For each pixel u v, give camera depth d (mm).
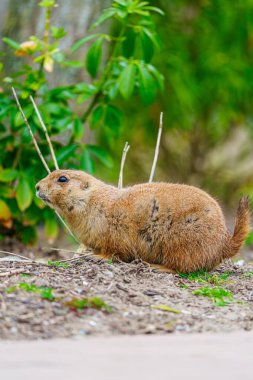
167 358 6676
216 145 24891
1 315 7863
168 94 21875
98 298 8445
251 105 23031
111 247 10609
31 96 13094
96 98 14188
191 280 10180
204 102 22688
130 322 8031
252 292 9789
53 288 8852
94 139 18859
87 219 10711
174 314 8469
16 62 16250
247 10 20938
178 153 24609
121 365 6426
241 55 21781
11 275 9391
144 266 10344
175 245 10336
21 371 6203
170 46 21125
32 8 16516
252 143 25078
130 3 13109
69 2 16516
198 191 10609
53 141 14383
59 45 16438
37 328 7637
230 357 6742
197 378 6062
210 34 21641
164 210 10367
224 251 10484
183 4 21266
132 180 24062
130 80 13086
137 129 23016
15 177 13836
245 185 24672
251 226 10844
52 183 10875
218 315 8562
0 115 13695
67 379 5992
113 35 19500
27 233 14789
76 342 7238
